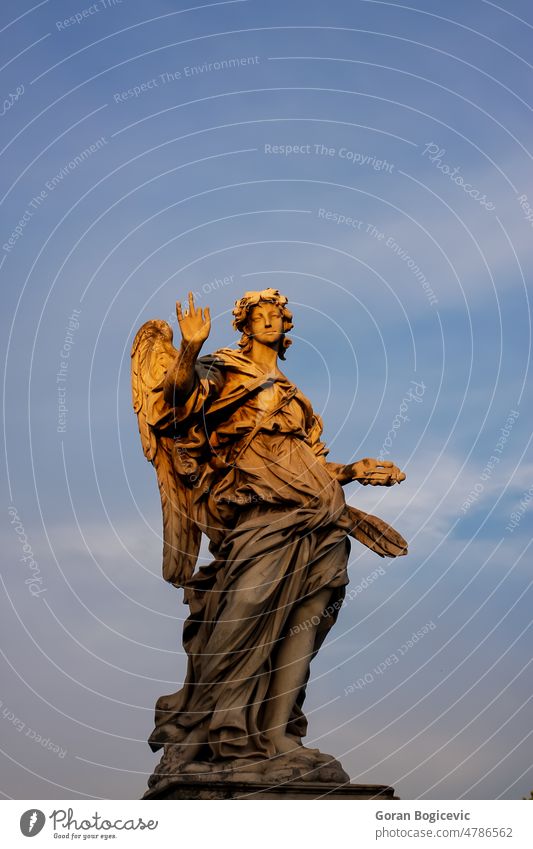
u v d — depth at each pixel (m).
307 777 18.03
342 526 19.73
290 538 19.27
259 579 18.86
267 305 20.75
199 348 19.19
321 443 20.88
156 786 18.58
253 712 18.70
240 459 19.95
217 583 19.39
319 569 19.45
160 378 20.28
